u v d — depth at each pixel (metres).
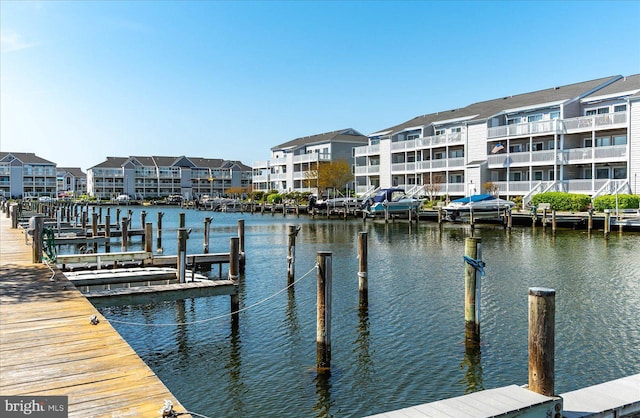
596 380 8.11
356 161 67.06
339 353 9.45
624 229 32.19
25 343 6.23
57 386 4.89
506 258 20.94
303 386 8.05
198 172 125.69
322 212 54.78
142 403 4.52
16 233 21.80
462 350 9.52
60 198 103.50
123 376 5.16
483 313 12.03
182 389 8.02
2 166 107.44
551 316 4.59
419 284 15.62
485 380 8.19
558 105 44.22
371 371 8.59
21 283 10.08
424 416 4.19
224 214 63.59
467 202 39.09
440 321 11.41
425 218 45.47
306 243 27.97
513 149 48.00
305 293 14.62
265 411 7.24
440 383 8.09
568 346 9.66
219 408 7.35
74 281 12.16
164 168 121.62
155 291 10.49
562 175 42.94
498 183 45.75
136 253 16.20
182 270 13.09
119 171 118.62
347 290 14.80
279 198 71.44
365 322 11.41
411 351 9.51
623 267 18.45
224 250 26.20
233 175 128.25
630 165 38.53
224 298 14.06
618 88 42.25
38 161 112.94
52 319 7.38
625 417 4.62
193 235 34.59
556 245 25.56
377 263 20.05
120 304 10.13
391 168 60.00
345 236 32.00
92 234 25.55
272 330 10.99
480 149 49.59
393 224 41.81
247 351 9.68
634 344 9.75
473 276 9.64
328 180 65.56
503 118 49.56
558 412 4.46
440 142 53.72
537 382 4.62
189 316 12.30
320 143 75.00
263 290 15.15
